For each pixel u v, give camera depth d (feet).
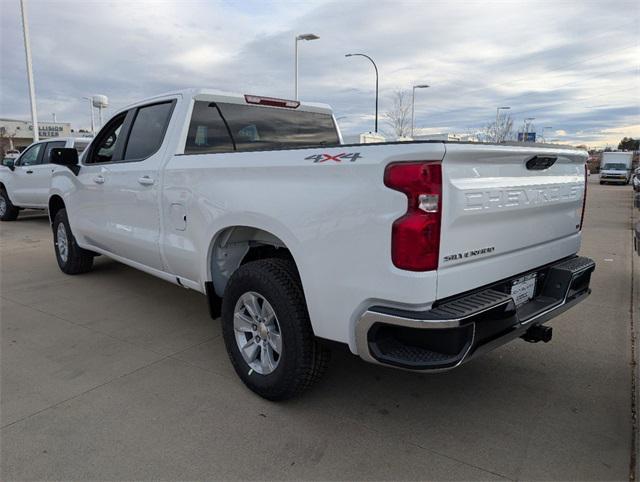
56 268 21.77
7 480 7.79
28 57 51.67
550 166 9.90
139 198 13.60
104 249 16.99
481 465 8.18
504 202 8.54
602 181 124.67
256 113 13.99
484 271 8.44
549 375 11.43
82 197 17.19
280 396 9.80
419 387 10.85
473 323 7.55
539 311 9.44
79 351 12.78
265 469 8.09
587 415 9.71
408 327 7.39
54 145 34.24
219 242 11.23
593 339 13.55
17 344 13.23
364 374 11.46
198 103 12.83
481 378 11.28
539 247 10.03
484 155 7.93
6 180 37.14
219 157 10.74
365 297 7.88
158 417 9.59
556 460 8.30
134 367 11.83
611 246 28.25
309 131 15.42
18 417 9.57
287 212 8.95
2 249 26.45
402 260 7.36
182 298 17.34
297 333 9.18
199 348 12.99
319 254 8.46
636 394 10.52
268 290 9.44
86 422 9.41
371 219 7.65
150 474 7.96
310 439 8.91
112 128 15.89
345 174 7.98
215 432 9.10
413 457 8.41
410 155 7.25
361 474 7.97
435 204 7.28
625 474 7.93
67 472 7.99
